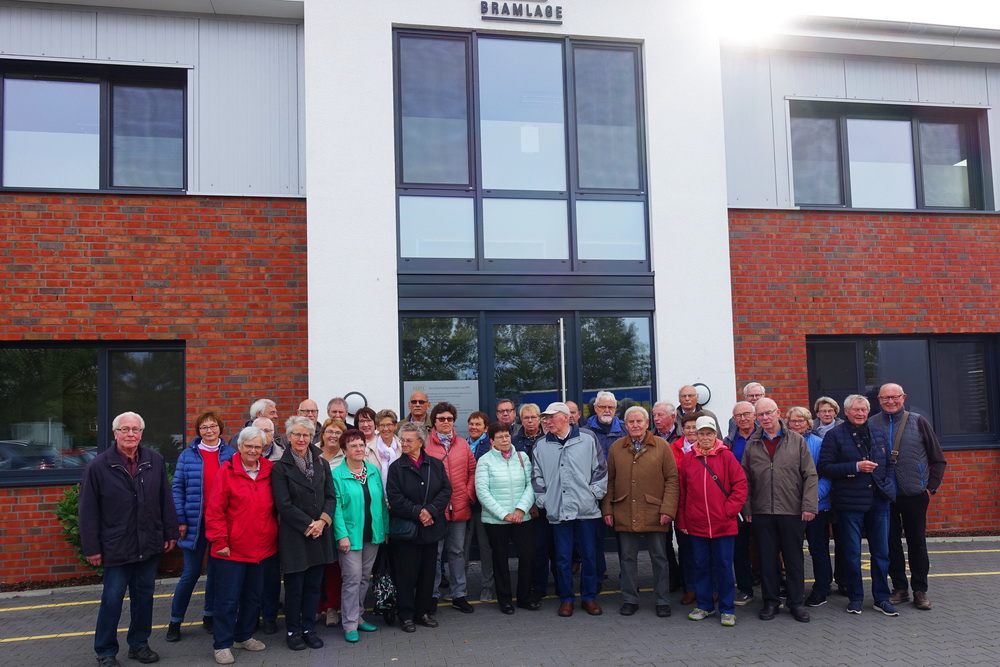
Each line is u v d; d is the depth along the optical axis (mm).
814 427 7633
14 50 8453
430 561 6379
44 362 8414
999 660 5340
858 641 5812
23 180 8547
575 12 9266
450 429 6863
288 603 5844
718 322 9258
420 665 5406
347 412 7703
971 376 10500
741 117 10016
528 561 6793
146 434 8523
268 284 8703
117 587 5488
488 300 8773
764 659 5426
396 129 8812
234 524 5641
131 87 8906
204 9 8797
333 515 6004
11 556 7977
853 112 10594
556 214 9133
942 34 10172
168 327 8469
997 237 10508
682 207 9320
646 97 9391
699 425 6523
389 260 8523
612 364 9102
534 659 5488
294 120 8977
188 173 8711
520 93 9195
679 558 7203
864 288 10039
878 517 6688
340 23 8664
